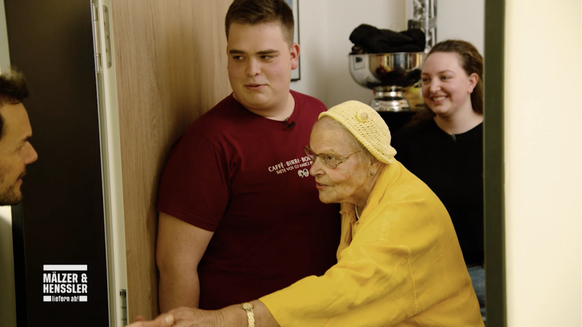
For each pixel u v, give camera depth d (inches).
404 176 44.9
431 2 114.2
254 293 53.0
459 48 75.6
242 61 49.6
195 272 51.1
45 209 42.4
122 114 43.9
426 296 42.0
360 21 124.5
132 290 46.4
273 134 52.1
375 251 39.3
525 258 23.7
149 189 49.6
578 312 24.2
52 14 41.0
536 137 23.3
